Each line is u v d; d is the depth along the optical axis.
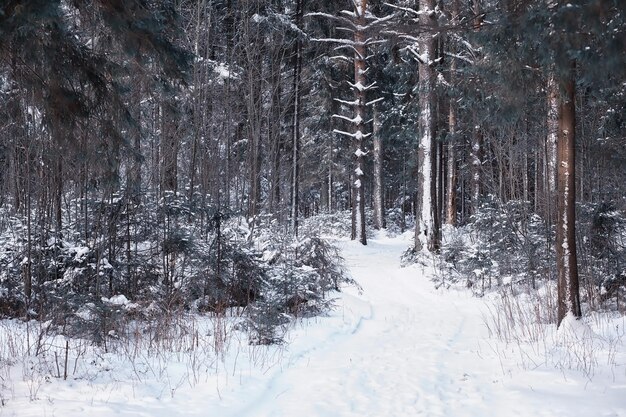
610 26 5.62
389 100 28.45
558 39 6.13
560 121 8.74
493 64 8.28
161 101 8.00
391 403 5.86
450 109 21.23
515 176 18.20
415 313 12.22
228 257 11.80
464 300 13.77
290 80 27.03
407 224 39.78
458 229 23.08
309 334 9.56
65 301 8.64
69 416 5.02
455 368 7.33
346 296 13.73
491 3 10.03
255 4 24.38
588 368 6.69
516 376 6.70
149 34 6.75
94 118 7.11
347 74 27.61
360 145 25.33
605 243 12.21
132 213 11.69
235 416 5.46
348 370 7.30
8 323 9.41
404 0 21.42
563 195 8.70
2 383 5.98
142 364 7.00
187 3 21.02
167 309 9.63
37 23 5.77
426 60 18.19
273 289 11.55
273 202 23.83
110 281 10.88
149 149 16.16
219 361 7.46
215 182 20.05
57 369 6.39
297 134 23.66
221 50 25.66
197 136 17.66
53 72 6.51
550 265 13.84
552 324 9.20
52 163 10.59
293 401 5.95
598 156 14.38
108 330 8.37
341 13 25.02
